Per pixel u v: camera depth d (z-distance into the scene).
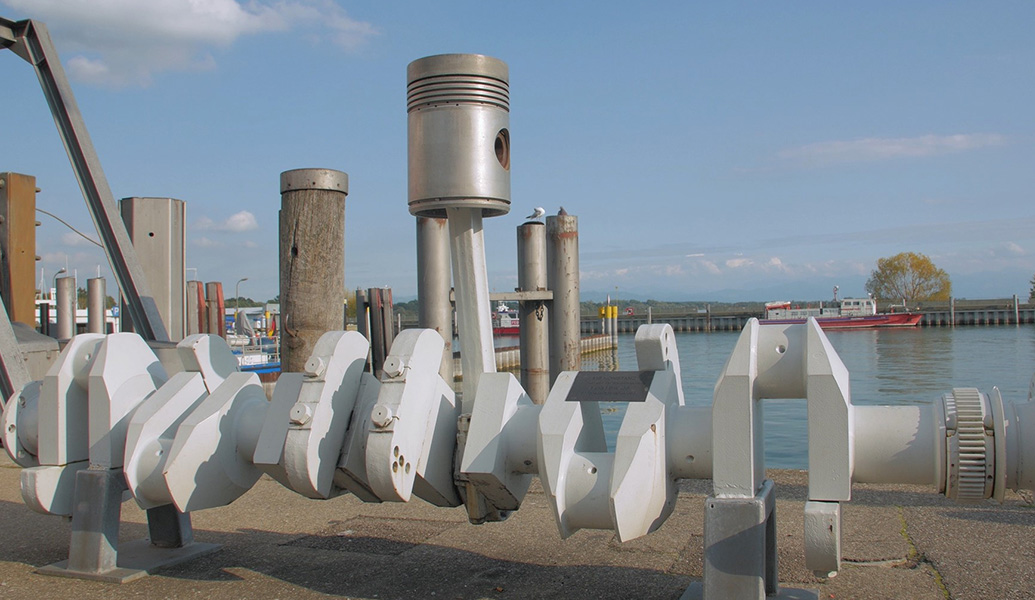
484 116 3.73
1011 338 50.03
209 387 4.13
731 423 2.90
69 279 12.16
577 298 7.66
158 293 7.86
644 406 3.13
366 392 3.58
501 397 3.50
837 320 64.75
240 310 35.34
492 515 3.74
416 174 3.79
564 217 7.55
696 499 5.35
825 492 2.79
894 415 2.94
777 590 3.45
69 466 4.18
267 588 3.84
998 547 4.19
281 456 3.51
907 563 4.00
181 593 3.80
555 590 3.72
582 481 3.14
